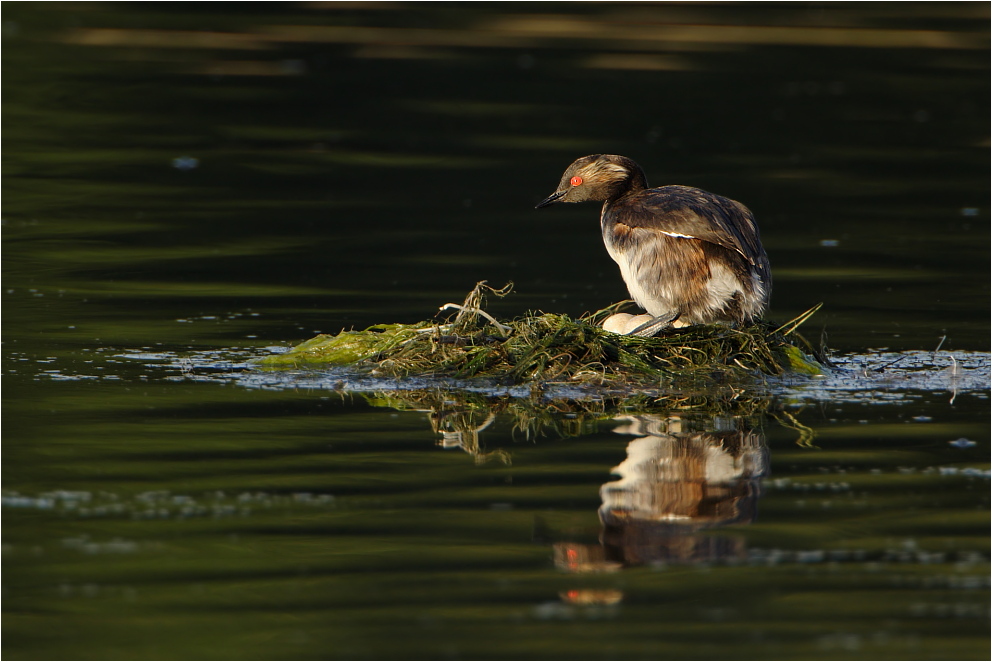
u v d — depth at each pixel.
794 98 28.70
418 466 9.65
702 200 12.88
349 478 9.39
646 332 12.86
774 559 8.08
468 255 17.86
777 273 17.09
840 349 13.48
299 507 8.83
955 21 35.34
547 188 22.31
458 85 29.39
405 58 31.44
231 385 11.87
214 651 6.95
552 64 30.89
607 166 14.22
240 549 8.17
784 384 12.09
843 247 18.56
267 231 18.98
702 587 7.72
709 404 11.43
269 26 34.19
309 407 11.18
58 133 24.97
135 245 17.94
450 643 7.07
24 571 7.81
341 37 33.38
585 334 12.46
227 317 14.41
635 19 35.44
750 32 34.09
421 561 8.05
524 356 12.28
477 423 10.80
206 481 9.29
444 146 24.80
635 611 7.43
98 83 28.69
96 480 9.26
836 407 11.34
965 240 19.00
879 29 34.38
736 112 27.61
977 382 12.20
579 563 8.02
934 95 28.98
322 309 14.84
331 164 23.47
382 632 7.18
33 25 33.12
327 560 8.03
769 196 21.59
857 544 8.27
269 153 24.19
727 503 8.95
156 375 12.12
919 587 7.68
